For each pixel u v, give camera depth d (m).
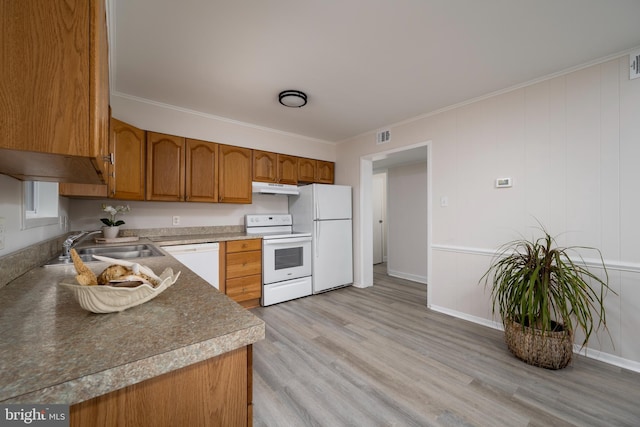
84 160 0.65
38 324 0.66
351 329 2.52
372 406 1.52
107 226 2.53
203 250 2.76
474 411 1.48
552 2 1.49
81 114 0.58
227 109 3.02
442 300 2.96
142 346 0.55
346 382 1.73
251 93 2.62
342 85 2.46
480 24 1.67
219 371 0.63
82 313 0.73
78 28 0.58
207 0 1.48
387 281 4.46
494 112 2.58
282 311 2.99
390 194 5.02
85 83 0.58
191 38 1.80
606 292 1.99
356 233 4.06
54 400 0.43
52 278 1.11
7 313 0.73
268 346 2.19
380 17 1.62
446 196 2.93
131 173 2.48
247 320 0.70
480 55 2.00
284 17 1.61
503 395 1.61
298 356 2.04
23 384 0.42
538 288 1.91
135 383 0.51
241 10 1.55
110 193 1.96
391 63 2.11
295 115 3.20
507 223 2.49
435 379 1.76
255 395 1.61
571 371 1.85
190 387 0.60
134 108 2.70
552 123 2.25
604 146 2.01
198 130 3.11
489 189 2.61
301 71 2.22
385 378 1.77
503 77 2.31
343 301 3.35
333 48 1.92
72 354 0.52
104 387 0.47
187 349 0.56
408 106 2.92
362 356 2.04
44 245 1.46
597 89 2.04
